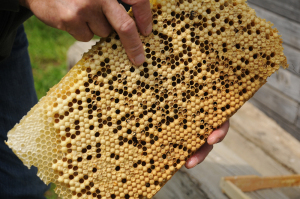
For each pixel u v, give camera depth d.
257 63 0.30
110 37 0.28
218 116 0.30
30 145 0.28
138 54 0.27
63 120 0.28
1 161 0.37
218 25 0.29
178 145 0.30
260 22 0.30
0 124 0.38
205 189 0.42
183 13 0.29
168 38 0.29
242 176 0.41
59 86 0.28
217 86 0.30
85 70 0.28
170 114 0.29
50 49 0.99
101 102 0.28
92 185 0.29
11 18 0.30
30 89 0.42
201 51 0.30
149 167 0.30
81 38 0.27
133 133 0.29
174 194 0.43
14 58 0.39
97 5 0.25
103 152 0.29
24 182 0.39
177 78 0.29
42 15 0.27
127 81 0.28
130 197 0.30
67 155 0.28
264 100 0.65
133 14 0.27
